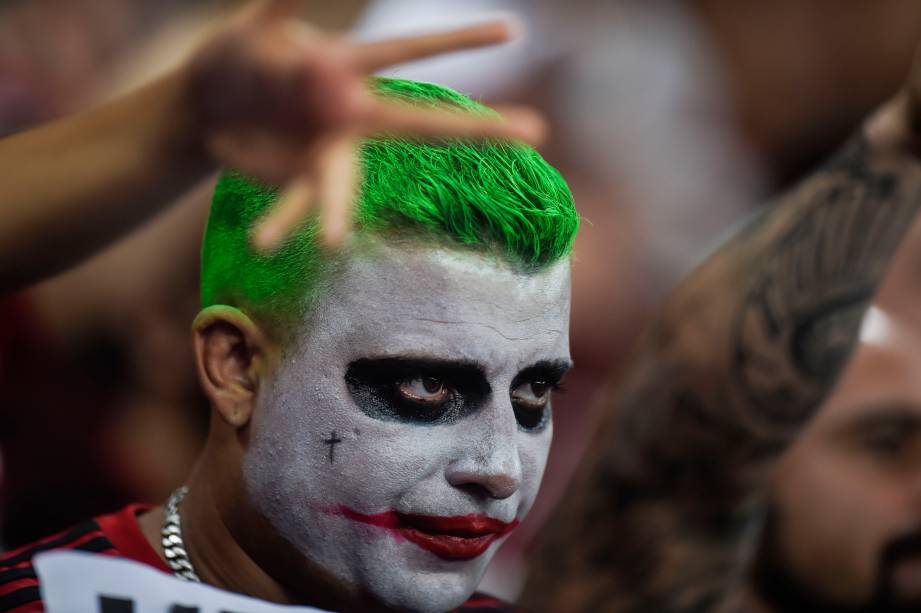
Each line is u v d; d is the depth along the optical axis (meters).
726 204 8.55
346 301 2.75
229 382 2.87
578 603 4.57
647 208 7.90
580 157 7.74
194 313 5.15
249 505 2.87
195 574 3.01
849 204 4.25
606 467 4.68
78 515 5.02
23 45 6.03
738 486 4.45
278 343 2.81
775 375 4.31
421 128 2.42
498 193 2.75
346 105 2.42
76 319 5.11
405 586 2.79
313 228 2.77
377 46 2.46
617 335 7.42
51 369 5.11
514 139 2.61
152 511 3.21
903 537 4.64
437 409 2.78
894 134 4.20
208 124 2.60
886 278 4.95
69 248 2.83
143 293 5.12
